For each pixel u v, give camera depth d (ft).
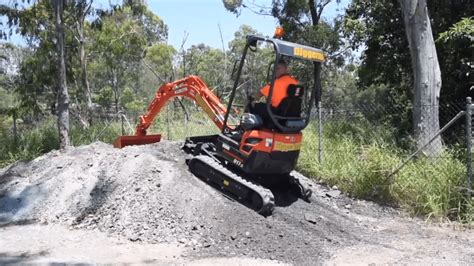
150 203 25.36
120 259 20.70
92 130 51.62
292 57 24.88
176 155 30.60
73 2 65.26
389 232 24.52
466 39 38.75
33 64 66.03
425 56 35.27
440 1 45.21
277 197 27.66
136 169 28.40
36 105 66.95
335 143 34.99
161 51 98.63
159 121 53.78
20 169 33.91
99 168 30.04
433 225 25.71
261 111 25.88
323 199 28.96
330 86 90.89
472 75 41.96
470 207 25.90
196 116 55.52
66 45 69.31
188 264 20.11
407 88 51.98
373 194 29.53
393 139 36.83
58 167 31.91
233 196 26.08
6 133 49.83
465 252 21.62
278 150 25.48
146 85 119.44
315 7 76.69
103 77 96.78
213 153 28.53
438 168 28.94
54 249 22.21
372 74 53.98
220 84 90.99
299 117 26.63
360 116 44.11
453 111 43.50
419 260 20.61
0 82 90.22
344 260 20.66
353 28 52.24
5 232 25.08
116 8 67.77
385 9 49.80
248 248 21.89
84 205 27.27
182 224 23.95
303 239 22.63
